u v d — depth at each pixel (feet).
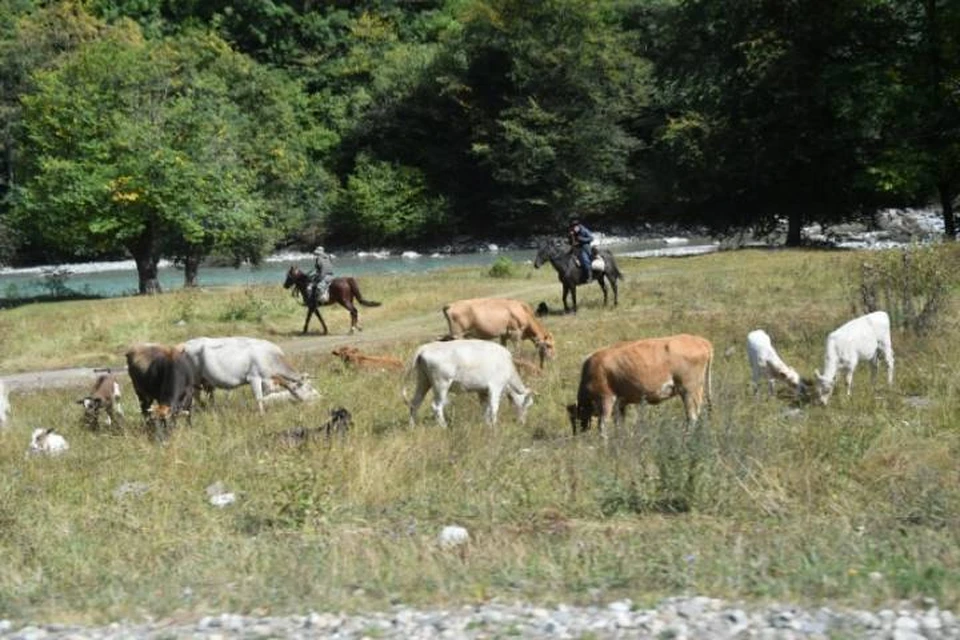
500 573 26.13
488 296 109.60
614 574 25.57
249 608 24.89
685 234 230.07
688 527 30.14
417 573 26.50
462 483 36.70
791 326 71.26
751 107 157.79
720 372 54.90
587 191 226.38
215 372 55.98
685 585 24.54
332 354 74.08
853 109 144.05
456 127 240.73
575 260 92.94
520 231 239.30
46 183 136.56
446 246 236.43
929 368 51.16
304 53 258.37
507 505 33.76
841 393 48.57
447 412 50.93
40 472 42.98
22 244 202.90
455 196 241.55
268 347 56.95
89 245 144.25
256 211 153.17
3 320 106.01
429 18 277.64
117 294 152.35
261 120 185.68
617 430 40.60
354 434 44.86
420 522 32.78
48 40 184.24
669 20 168.45
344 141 245.04
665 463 34.14
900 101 140.87
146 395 54.54
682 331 73.61
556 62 222.89
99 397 53.78
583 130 225.76
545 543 28.99
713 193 166.91
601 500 33.55
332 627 23.21
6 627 24.48
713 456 34.96
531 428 47.21
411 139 245.86
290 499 33.81
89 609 25.50
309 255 230.68
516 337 65.36
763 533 29.01
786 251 137.39
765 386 49.39
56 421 57.41
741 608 22.99
